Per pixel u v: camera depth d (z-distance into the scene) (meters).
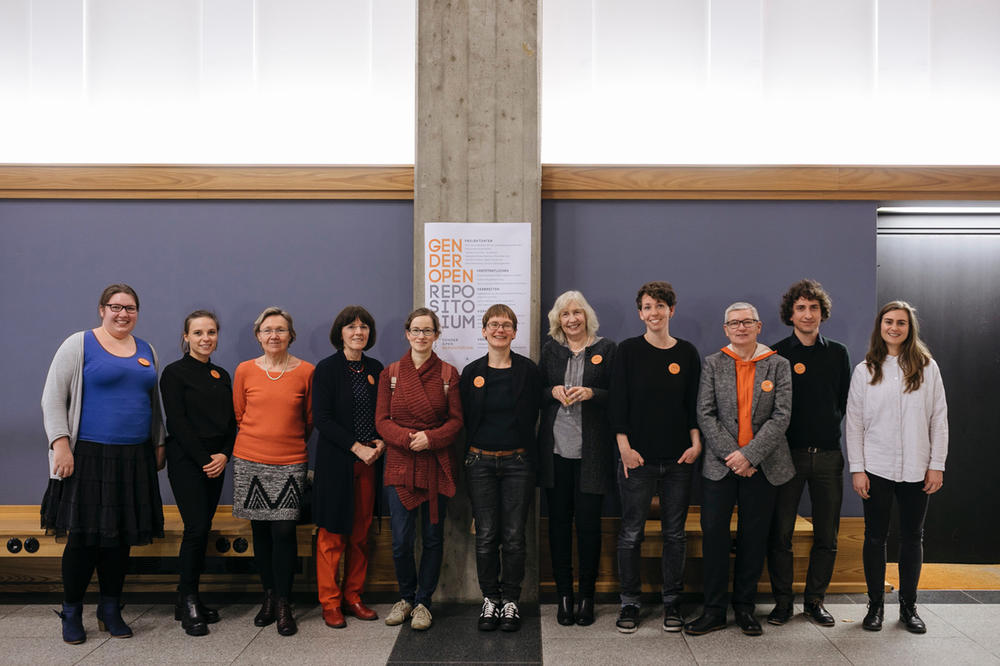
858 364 3.31
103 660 2.71
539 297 3.47
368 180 3.64
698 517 3.53
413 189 3.63
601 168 3.64
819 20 3.82
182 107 3.83
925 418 2.91
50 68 3.82
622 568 3.03
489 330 3.03
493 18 3.47
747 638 2.92
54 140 3.83
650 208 3.68
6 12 3.82
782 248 3.66
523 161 3.45
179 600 3.14
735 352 2.98
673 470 2.96
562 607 3.08
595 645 2.85
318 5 3.85
